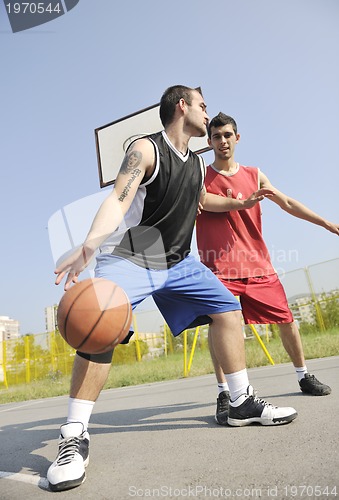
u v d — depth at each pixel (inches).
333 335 363.3
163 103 79.6
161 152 74.4
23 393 343.0
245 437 68.5
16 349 520.7
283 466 50.5
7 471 66.0
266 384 136.8
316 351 260.1
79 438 61.1
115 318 57.0
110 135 221.5
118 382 282.2
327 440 59.1
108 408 134.6
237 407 77.8
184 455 62.3
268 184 116.4
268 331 395.9
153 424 91.9
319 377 133.6
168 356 481.7
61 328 57.5
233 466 53.6
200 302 78.8
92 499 48.6
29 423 124.2
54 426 111.3
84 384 62.7
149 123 215.3
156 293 77.9
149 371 327.3
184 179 77.3
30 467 67.4
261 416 75.7
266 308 103.3
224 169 112.8
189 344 475.5
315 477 45.2
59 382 406.6
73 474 53.7
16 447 85.0
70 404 63.1
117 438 81.0
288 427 71.2
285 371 183.2
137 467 59.2
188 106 78.4
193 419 92.0
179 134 78.2
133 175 68.8
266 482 45.9
